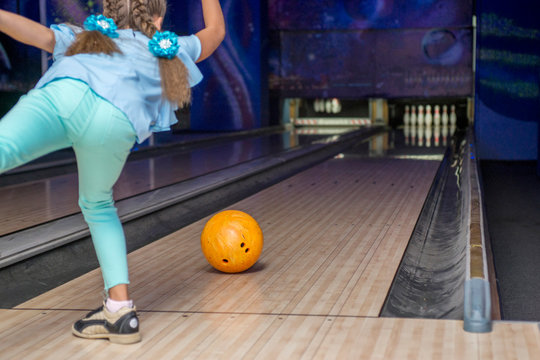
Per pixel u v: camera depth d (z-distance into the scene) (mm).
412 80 12016
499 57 8305
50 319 2141
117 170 1801
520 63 8258
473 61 11734
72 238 3143
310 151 7934
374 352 1785
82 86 1666
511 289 2984
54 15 7004
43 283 2727
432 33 11797
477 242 2635
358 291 2436
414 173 6262
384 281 2584
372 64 12109
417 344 1835
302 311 2186
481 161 8539
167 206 4184
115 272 1870
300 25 12234
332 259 2977
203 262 2934
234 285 2539
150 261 2963
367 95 12211
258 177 6023
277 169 6613
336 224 3850
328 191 5180
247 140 10633
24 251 2809
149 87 1809
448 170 6680
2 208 4266
